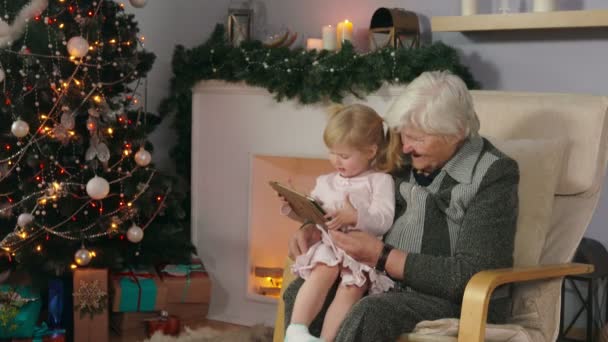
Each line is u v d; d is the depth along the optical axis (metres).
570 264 2.16
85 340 3.12
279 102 3.41
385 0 3.48
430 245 2.04
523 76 3.21
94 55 3.05
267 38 3.51
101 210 3.11
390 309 1.88
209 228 3.66
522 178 2.20
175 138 3.93
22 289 3.13
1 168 3.00
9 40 2.94
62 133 2.96
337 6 3.60
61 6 3.03
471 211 1.99
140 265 3.49
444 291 1.93
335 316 1.97
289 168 3.59
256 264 3.62
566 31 3.11
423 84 2.05
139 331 3.30
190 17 3.91
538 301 2.15
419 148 2.06
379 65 3.11
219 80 3.55
